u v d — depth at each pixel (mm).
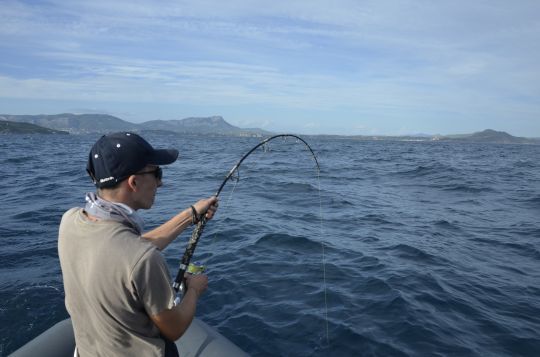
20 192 11203
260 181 13992
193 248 2113
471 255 6277
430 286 4965
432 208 10172
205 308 4320
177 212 8781
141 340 1433
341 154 34344
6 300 4418
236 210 9031
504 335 3920
